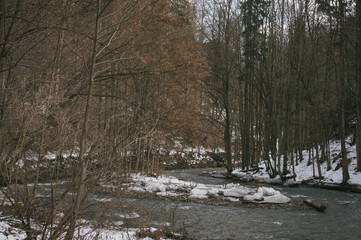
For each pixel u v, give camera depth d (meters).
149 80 15.33
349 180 17.80
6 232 5.07
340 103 19.69
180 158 32.16
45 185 5.12
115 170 5.05
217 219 9.97
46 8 8.94
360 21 17.89
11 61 8.90
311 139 22.75
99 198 5.09
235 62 27.02
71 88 9.30
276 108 22.92
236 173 25.61
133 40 12.19
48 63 9.80
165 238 6.77
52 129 4.79
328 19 20.70
